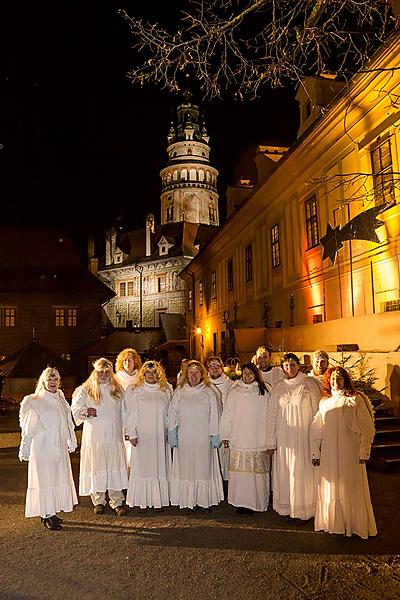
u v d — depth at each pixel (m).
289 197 19.64
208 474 7.27
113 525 6.73
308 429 6.77
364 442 6.14
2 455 12.09
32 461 6.64
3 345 40.81
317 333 15.86
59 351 41.84
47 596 4.77
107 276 77.38
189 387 7.50
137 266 73.25
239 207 24.50
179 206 76.25
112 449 7.21
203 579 5.07
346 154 15.11
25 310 41.69
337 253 15.81
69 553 5.78
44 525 6.72
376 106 13.22
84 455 7.26
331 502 6.14
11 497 8.21
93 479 7.08
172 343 42.38
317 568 5.28
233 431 7.25
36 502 6.53
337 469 6.16
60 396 7.07
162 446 7.43
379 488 8.10
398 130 12.46
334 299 16.03
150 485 7.30
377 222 13.13
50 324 42.00
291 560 5.49
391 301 12.95
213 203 78.62
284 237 20.23
